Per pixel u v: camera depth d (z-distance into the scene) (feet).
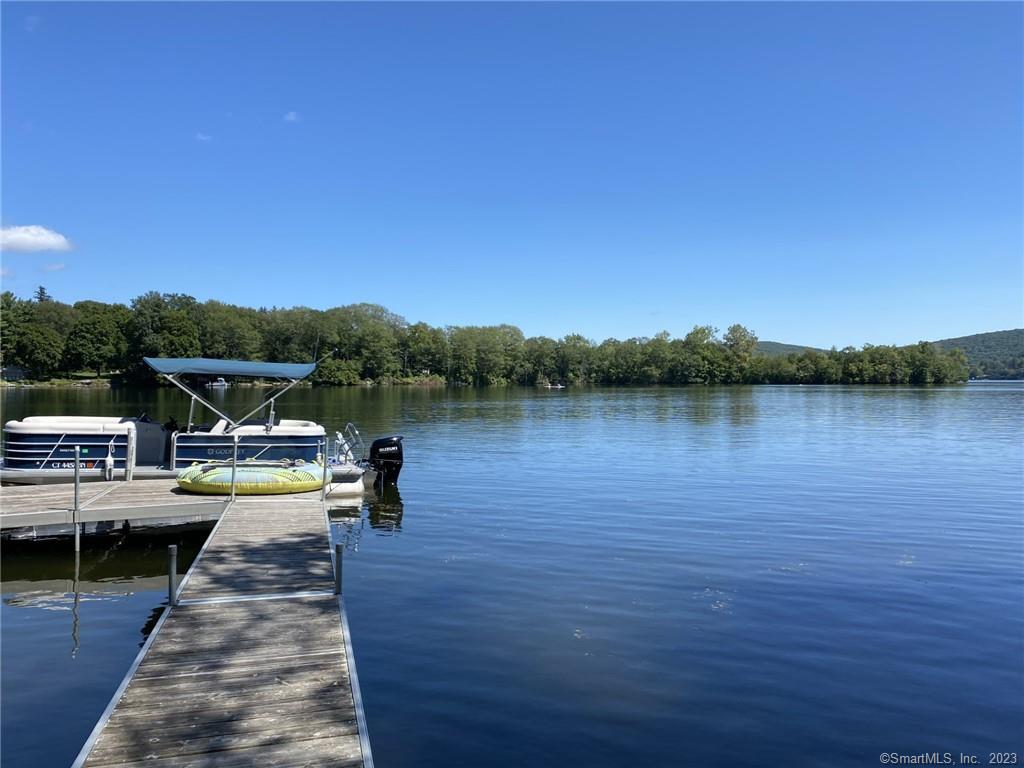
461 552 36.09
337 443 58.90
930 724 19.08
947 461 70.85
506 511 46.52
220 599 25.02
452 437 94.38
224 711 17.28
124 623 26.99
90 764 14.97
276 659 20.24
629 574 32.17
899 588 30.17
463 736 18.22
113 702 17.57
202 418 111.86
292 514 38.65
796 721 19.13
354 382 301.84
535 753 17.48
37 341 248.32
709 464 68.64
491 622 26.12
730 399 211.61
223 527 35.65
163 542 40.57
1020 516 44.73
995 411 151.74
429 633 25.04
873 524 42.39
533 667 22.29
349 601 28.37
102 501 39.58
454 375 341.62
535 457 73.97
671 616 26.78
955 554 35.63
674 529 41.16
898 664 22.67
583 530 40.98
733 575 31.99
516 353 362.53
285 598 25.30
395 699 20.15
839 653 23.49
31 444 47.24
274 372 48.01
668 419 128.06
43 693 20.88
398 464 56.34
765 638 24.70
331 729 16.61
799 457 73.92
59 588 31.86
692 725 18.86
